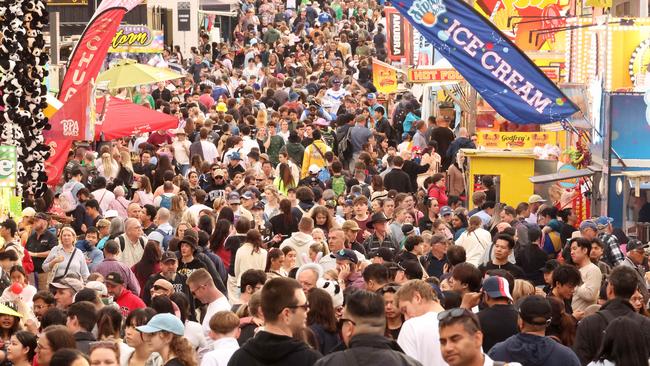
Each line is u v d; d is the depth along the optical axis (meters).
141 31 82.31
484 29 45.31
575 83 52.91
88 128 45.69
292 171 56.91
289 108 69.19
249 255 35.34
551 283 30.58
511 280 27.11
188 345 22.59
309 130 66.75
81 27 92.00
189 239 33.12
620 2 63.75
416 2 45.44
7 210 38.28
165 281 28.61
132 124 56.84
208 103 81.06
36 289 34.78
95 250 38.00
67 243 36.03
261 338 19.62
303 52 114.50
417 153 62.91
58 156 45.69
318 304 24.27
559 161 52.47
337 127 68.81
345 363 17.73
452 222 44.16
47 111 45.41
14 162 38.47
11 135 40.41
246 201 43.06
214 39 118.62
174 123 57.75
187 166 59.31
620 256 35.50
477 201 45.56
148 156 55.66
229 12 124.38
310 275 26.80
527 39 65.94
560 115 45.88
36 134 41.03
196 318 32.53
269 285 19.69
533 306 21.58
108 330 24.56
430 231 42.59
